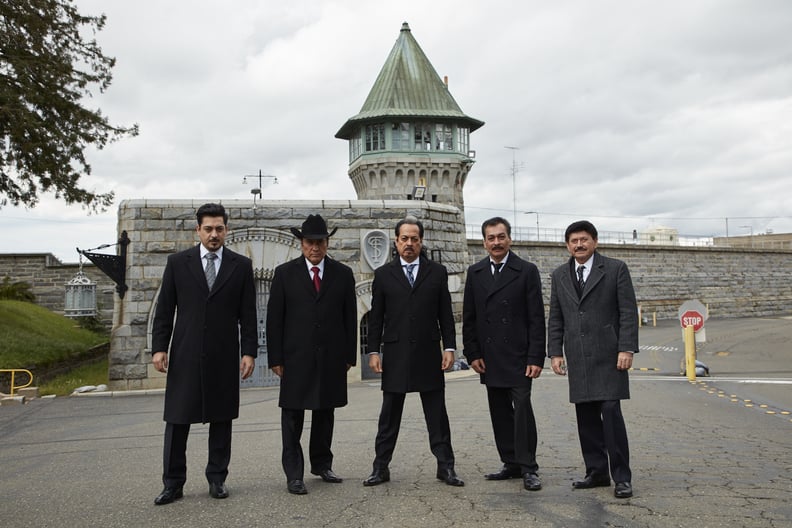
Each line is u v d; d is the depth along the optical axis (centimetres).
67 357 2194
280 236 1819
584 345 577
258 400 1416
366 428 952
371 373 1888
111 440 930
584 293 584
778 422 953
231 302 579
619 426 551
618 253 4375
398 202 1916
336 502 537
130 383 1719
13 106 1888
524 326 607
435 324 615
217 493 556
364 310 1858
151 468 707
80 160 2114
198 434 957
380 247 1878
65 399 1516
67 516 517
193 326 566
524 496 547
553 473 636
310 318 600
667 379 1555
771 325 3784
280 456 754
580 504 520
